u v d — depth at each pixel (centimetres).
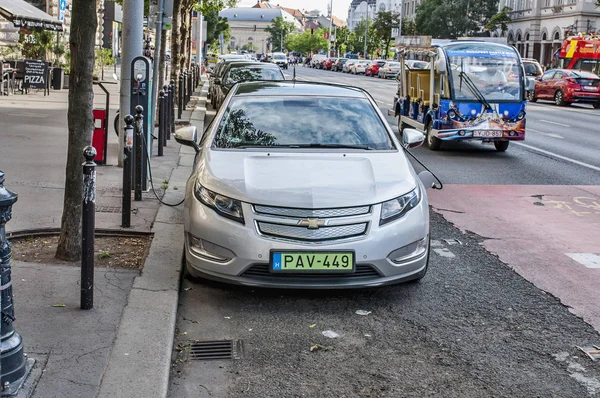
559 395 448
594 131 2206
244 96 746
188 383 448
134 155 902
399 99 1916
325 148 672
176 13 2172
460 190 1141
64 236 622
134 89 951
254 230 566
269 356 493
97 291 557
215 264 575
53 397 391
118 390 407
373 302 604
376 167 632
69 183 615
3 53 2525
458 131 1565
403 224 586
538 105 3603
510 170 1367
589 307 605
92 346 459
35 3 2786
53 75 2577
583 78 3528
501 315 582
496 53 1575
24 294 537
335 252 563
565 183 1230
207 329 536
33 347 449
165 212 830
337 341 522
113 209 831
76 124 608
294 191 579
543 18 7206
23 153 1191
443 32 7612
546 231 871
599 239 838
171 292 568
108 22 4044
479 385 458
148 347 465
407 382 459
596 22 6569
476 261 734
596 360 500
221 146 671
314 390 445
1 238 371
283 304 593
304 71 7850
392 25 9538
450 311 588
